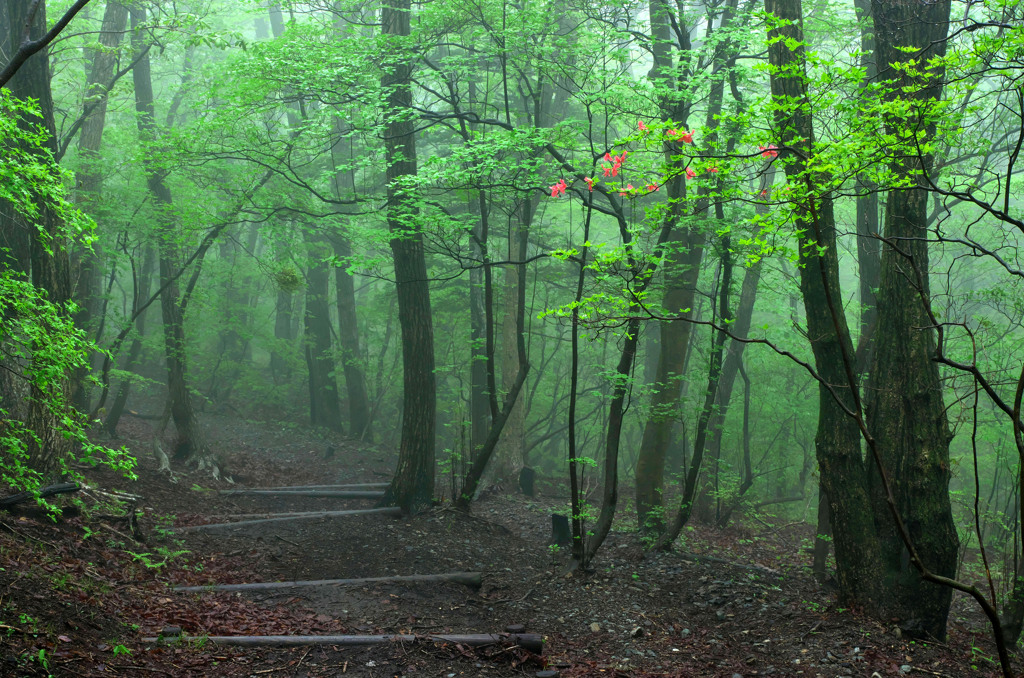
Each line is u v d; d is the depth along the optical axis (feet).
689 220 29.25
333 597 23.68
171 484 38.99
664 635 23.22
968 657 21.38
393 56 34.94
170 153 37.86
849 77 16.72
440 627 22.13
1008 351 38.91
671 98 29.50
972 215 56.70
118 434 48.37
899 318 23.43
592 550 28.86
